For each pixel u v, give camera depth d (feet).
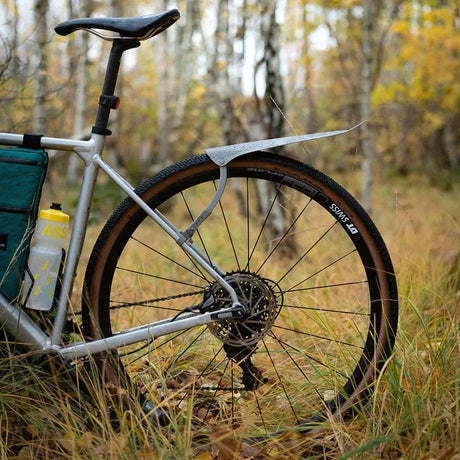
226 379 7.47
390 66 46.21
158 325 6.19
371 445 5.39
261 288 6.18
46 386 6.20
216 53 27.35
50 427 5.92
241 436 5.90
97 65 33.94
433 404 6.28
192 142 53.83
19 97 9.49
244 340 6.22
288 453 5.60
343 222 6.27
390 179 61.36
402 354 6.81
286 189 16.31
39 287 5.91
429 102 57.88
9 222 5.78
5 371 6.35
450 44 43.14
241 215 27.81
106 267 6.23
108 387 6.09
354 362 7.24
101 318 6.26
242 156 6.20
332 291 10.44
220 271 6.22
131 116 67.56
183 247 6.10
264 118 17.56
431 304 9.64
